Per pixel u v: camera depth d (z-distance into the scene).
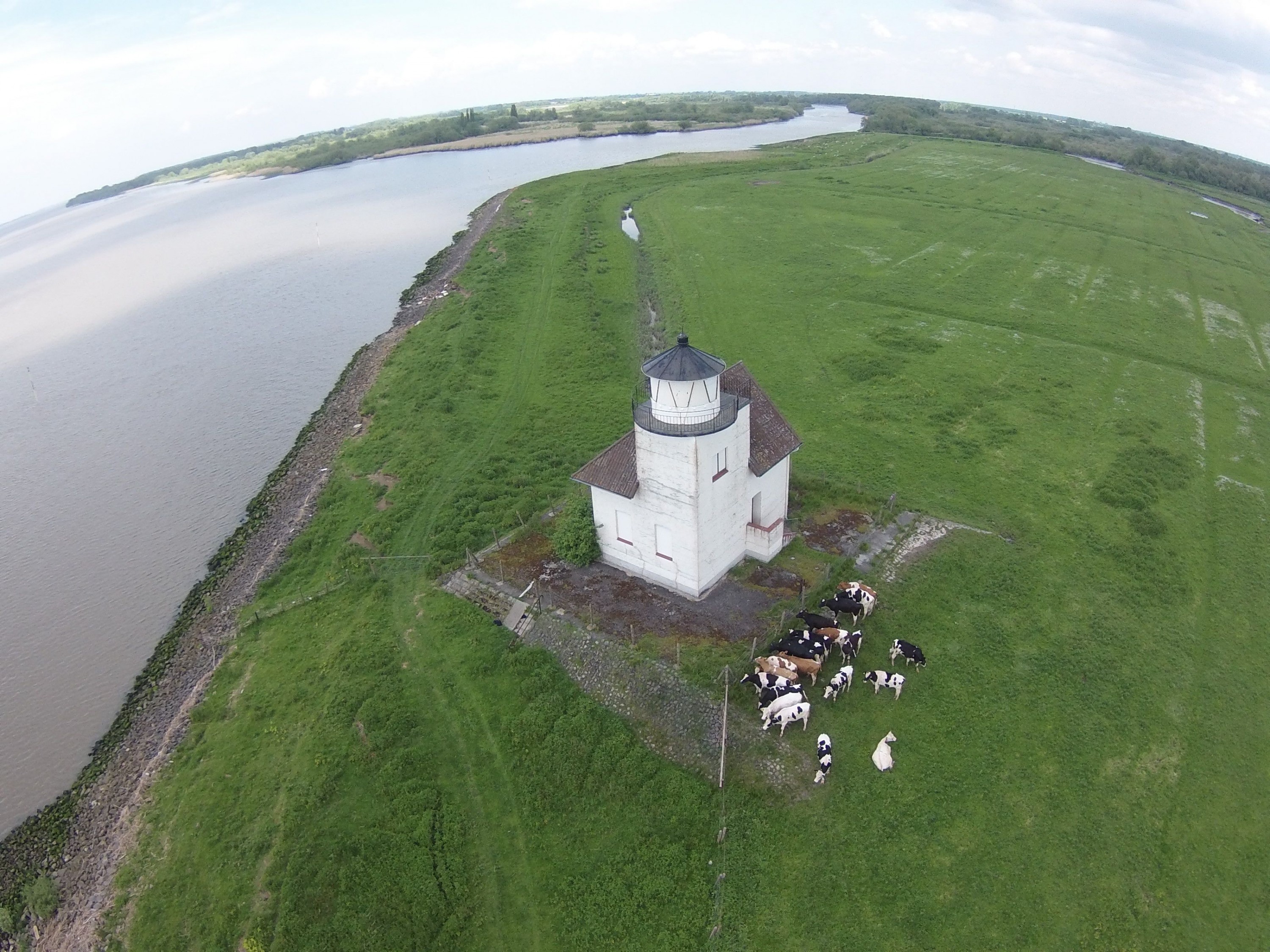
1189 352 65.38
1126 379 59.41
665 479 32.31
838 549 38.22
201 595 41.50
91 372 74.56
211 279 104.38
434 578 38.47
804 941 22.84
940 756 27.98
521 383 60.25
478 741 29.80
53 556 46.38
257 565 42.97
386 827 26.84
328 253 110.88
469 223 115.88
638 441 32.38
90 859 28.00
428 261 98.69
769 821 25.83
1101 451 48.94
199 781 29.64
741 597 34.50
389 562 40.31
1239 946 22.89
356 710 31.25
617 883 24.78
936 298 76.00
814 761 27.53
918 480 45.34
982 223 103.19
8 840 29.42
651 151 182.50
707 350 65.44
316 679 33.47
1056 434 50.97
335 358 71.88
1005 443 49.72
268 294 94.25
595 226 102.50
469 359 63.81
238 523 48.22
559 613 34.09
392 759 28.98
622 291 80.56
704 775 27.56
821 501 42.44
